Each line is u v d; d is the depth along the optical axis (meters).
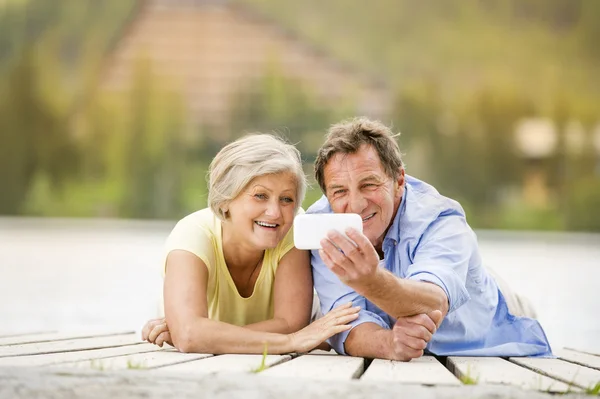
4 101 31.12
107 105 31.66
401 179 4.62
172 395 3.04
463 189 31.56
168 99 32.09
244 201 4.56
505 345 4.80
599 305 10.67
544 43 32.59
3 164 30.81
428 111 32.38
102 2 32.44
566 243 22.94
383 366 4.00
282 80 32.94
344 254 3.84
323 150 4.52
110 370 3.49
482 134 31.77
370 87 33.19
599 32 32.19
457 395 3.11
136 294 11.06
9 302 10.13
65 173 31.08
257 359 4.11
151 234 22.86
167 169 31.17
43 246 18.81
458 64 32.78
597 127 31.52
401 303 4.10
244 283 4.98
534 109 31.88
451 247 4.48
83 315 8.98
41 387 3.12
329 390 3.14
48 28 32.19
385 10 33.53
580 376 3.85
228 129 32.38
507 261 16.73
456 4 33.19
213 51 33.00
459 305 4.40
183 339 4.42
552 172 31.22
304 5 33.38
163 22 32.94
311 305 4.84
